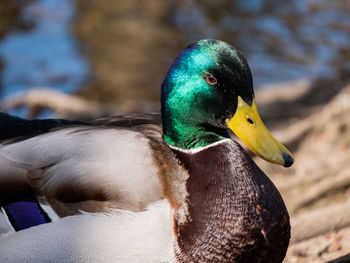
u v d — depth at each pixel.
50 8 17.45
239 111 4.87
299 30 16.02
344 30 15.97
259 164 9.25
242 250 4.67
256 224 4.68
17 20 16.53
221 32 16.06
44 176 4.96
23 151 5.11
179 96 4.90
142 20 16.77
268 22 16.48
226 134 5.02
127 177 4.74
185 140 4.93
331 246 5.94
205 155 4.88
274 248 4.78
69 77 13.98
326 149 9.23
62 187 4.87
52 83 13.70
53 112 11.54
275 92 12.84
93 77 14.09
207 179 4.77
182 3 17.78
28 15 16.84
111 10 17.39
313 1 17.73
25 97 11.53
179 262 4.57
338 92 11.85
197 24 16.59
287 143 9.71
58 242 4.69
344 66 14.29
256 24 16.41
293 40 15.53
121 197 4.70
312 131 9.80
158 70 14.49
